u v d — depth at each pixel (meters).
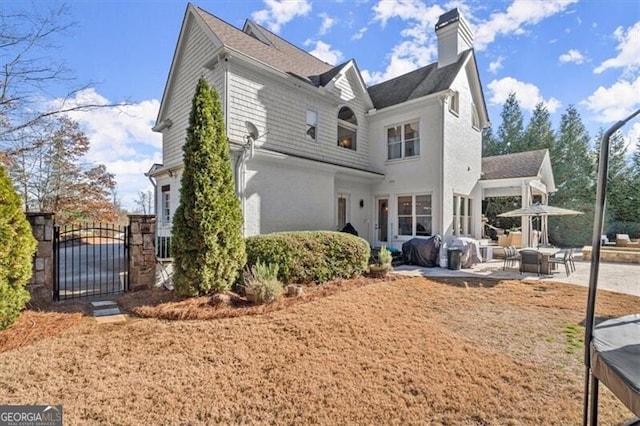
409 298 6.93
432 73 14.01
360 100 14.05
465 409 3.11
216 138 6.67
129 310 5.80
